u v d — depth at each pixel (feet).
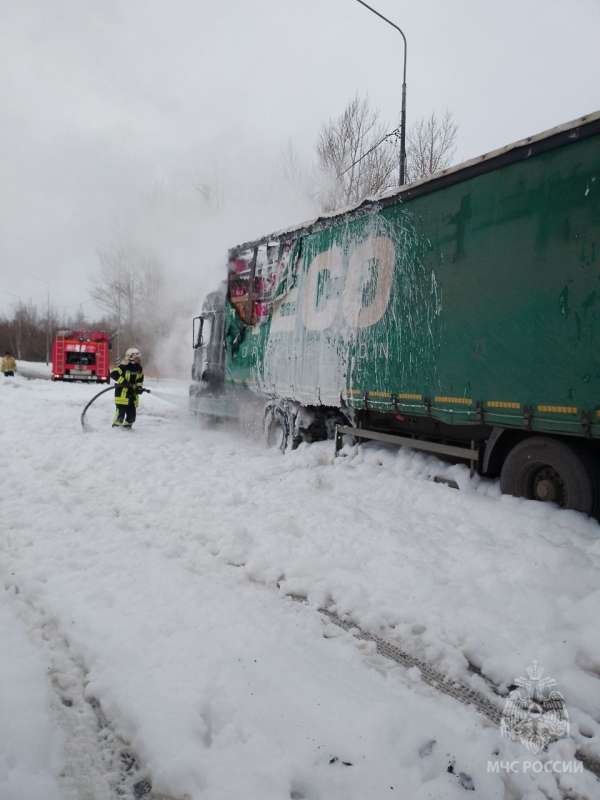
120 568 14.69
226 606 12.76
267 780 7.73
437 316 20.81
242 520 18.74
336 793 7.70
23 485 22.93
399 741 8.64
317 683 9.95
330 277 26.94
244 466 27.35
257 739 8.47
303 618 12.69
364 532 17.31
